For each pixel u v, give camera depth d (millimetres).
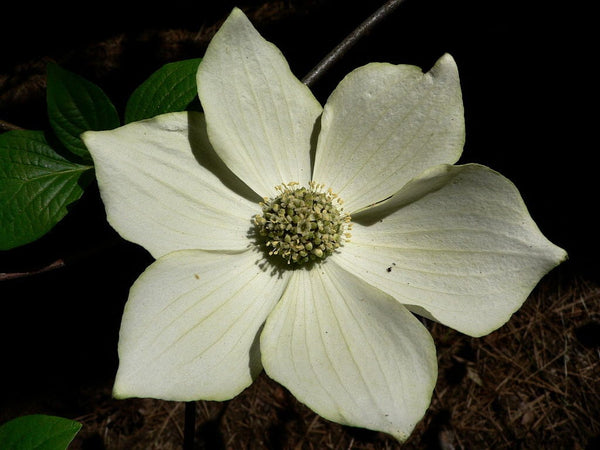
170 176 148
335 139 160
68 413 285
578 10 336
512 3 340
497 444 281
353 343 148
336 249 167
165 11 354
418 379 138
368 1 331
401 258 160
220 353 142
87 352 293
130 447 282
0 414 281
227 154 151
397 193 154
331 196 165
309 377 142
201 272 146
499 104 323
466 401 290
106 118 151
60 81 146
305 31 329
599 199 313
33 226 150
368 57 315
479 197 147
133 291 133
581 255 310
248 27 149
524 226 142
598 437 279
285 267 165
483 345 302
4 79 336
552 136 318
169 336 136
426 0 334
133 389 128
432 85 152
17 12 368
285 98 157
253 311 155
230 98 151
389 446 280
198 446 280
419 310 148
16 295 297
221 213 157
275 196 165
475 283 147
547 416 285
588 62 326
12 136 152
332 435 282
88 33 351
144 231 140
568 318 304
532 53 329
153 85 155
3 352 292
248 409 286
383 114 156
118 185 138
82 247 267
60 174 154
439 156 154
